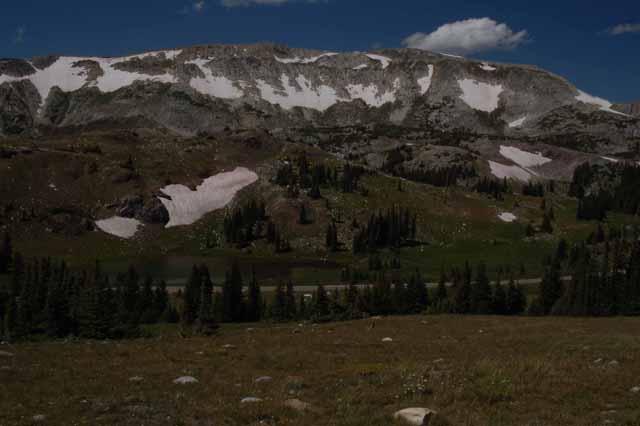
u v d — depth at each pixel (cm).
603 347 3259
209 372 2512
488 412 1720
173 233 18400
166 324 7738
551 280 9331
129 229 18075
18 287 9112
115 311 7050
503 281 12988
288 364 2769
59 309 5647
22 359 2862
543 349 3325
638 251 9812
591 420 1631
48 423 1688
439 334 4397
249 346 3578
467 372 2228
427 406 1783
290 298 8494
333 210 19762
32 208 17362
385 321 5859
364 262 16300
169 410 1792
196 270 9525
